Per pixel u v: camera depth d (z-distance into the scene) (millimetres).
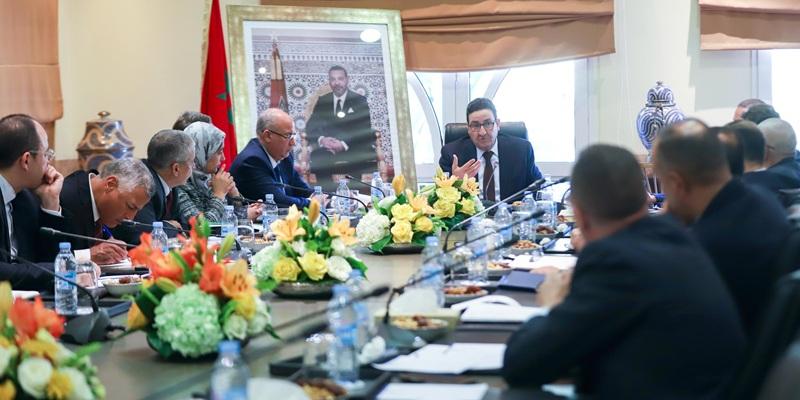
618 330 1803
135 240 4289
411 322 2375
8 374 1639
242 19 6730
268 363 2150
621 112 6836
